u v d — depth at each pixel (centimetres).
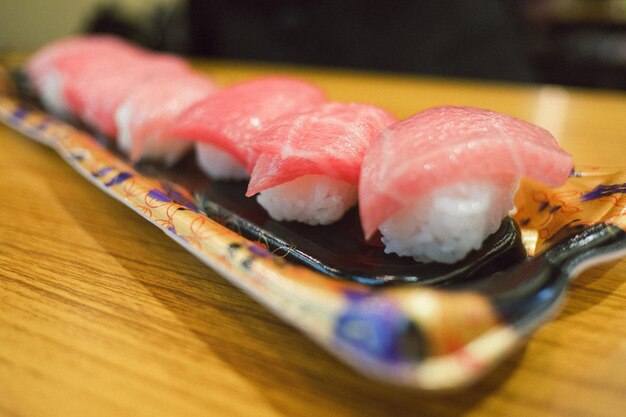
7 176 21
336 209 15
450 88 34
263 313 12
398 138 12
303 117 14
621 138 23
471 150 11
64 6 58
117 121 23
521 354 10
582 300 12
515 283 9
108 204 18
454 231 12
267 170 14
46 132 24
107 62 28
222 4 51
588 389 9
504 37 44
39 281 13
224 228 12
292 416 9
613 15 44
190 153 22
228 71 42
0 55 48
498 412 9
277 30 51
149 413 9
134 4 59
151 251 15
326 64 50
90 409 9
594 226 12
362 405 9
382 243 14
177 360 10
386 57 47
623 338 11
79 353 11
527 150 11
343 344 8
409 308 8
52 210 18
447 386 8
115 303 12
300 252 14
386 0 45
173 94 21
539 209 14
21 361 10
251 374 10
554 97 31
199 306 12
